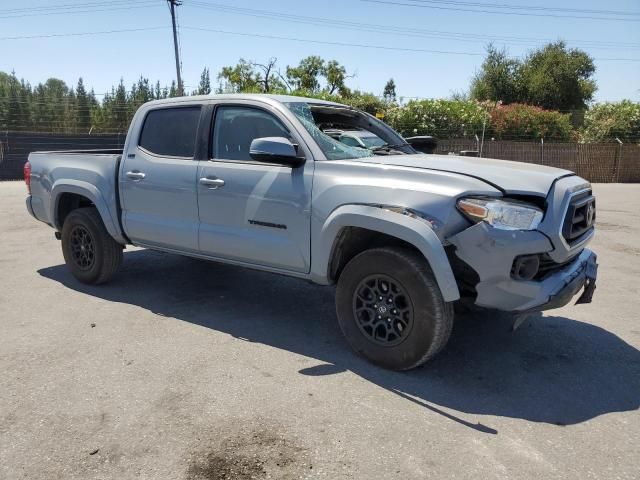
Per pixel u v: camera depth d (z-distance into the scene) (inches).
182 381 145.6
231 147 182.9
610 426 126.3
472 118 946.7
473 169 149.8
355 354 164.6
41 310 202.1
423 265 142.8
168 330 183.0
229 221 179.5
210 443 117.1
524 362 161.0
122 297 218.4
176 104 198.7
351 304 157.5
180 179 190.1
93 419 126.6
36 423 124.8
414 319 144.6
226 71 1344.7
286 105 175.8
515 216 134.9
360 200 149.3
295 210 163.0
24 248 309.9
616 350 171.3
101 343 171.2
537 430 124.0
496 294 137.6
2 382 144.6
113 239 223.5
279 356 162.7
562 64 1667.1
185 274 252.7
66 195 237.6
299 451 114.4
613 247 332.8
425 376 150.6
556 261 141.0
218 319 194.5
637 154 917.8
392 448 115.9
